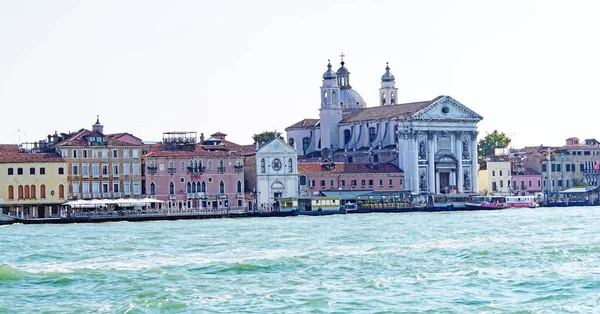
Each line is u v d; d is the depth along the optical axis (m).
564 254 96.62
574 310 68.69
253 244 116.44
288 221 176.38
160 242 121.88
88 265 94.75
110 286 81.19
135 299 74.56
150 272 88.25
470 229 138.88
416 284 79.75
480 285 79.00
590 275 82.50
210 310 70.12
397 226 151.50
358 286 79.31
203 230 147.38
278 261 94.69
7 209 191.00
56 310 71.19
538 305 70.69
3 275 85.69
